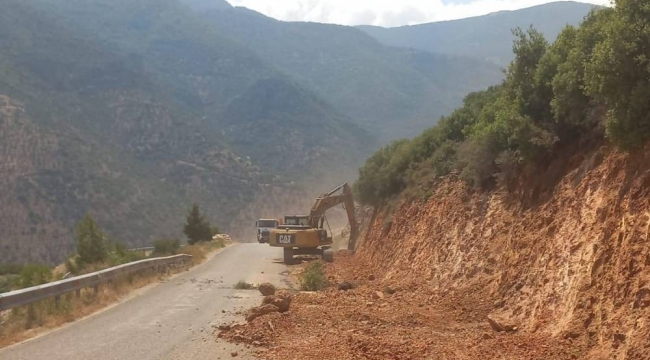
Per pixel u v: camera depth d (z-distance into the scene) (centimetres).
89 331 1261
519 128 1509
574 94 1324
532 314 1171
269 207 11306
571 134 1434
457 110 2736
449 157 2392
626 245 927
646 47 982
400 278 2114
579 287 1020
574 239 1145
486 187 1828
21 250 7862
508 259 1427
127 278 2053
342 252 3662
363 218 4134
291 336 1209
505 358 958
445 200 2080
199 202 11069
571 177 1304
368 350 1059
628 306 872
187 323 1362
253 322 1330
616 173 1089
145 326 1322
